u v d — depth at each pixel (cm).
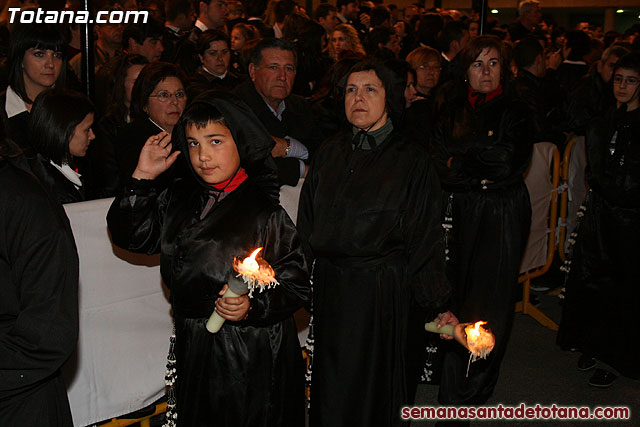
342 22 906
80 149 322
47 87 367
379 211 282
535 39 600
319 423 297
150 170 233
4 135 193
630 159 417
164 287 315
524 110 369
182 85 365
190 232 239
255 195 246
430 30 827
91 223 286
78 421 292
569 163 579
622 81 414
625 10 2058
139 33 532
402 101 288
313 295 300
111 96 409
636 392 432
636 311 432
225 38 556
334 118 431
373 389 290
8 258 192
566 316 464
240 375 243
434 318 292
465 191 370
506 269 369
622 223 428
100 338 295
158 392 320
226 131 234
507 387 432
